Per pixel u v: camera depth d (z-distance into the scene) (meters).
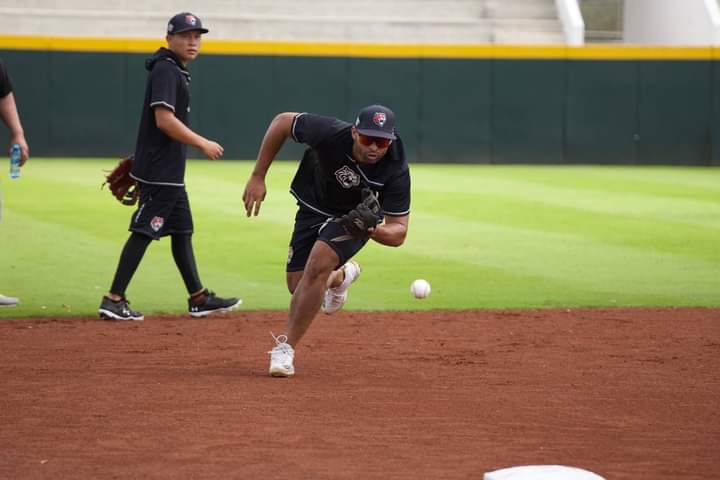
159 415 20.08
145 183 30.66
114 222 50.94
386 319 31.42
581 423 19.95
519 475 15.35
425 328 30.03
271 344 27.61
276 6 102.88
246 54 87.25
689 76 88.62
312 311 23.31
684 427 19.78
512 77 88.69
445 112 88.81
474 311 32.91
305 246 24.64
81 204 57.09
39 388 22.20
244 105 87.81
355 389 22.44
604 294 36.06
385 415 20.30
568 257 43.75
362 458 17.56
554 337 28.84
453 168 85.31
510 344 27.83
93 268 39.72
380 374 24.05
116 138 86.88
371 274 39.72
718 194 67.25
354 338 28.50
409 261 42.59
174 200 30.92
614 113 89.19
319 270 22.97
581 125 89.25
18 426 19.27
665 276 39.69
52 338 27.98
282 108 88.06
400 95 88.50
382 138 21.66
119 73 86.38
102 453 17.70
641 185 72.38
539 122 89.12
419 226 52.25
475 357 26.11
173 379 23.19
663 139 89.25
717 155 89.00
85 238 46.28
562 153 89.56
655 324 30.89
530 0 105.75
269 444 18.28
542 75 88.75
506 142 89.25
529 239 48.50
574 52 88.50
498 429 19.45
